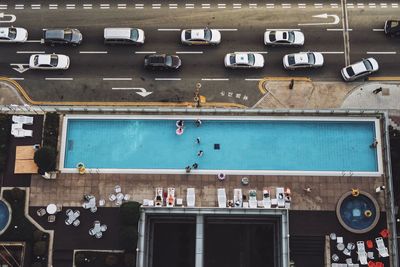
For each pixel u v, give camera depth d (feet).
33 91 257.55
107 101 256.11
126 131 223.10
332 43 261.65
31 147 217.15
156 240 224.74
